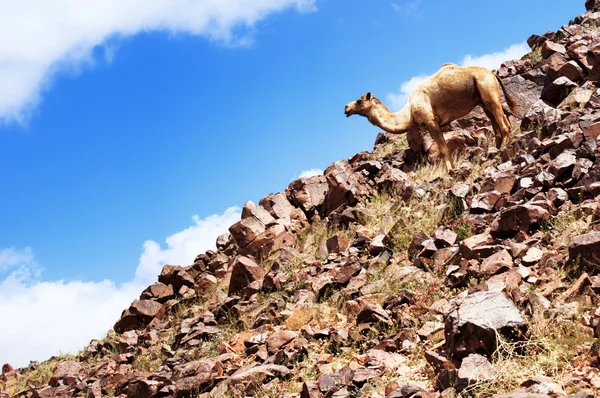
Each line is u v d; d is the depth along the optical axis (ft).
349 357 26.86
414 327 27.02
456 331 21.38
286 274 41.16
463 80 47.75
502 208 33.19
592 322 20.62
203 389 29.48
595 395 17.35
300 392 24.34
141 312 48.06
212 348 35.27
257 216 48.78
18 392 45.39
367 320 28.78
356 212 44.47
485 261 28.60
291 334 30.45
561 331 20.99
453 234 33.58
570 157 33.76
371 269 35.14
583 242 24.32
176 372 31.73
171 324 45.06
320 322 31.96
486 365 19.84
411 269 32.40
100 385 39.09
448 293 28.68
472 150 47.96
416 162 51.62
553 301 23.21
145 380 31.68
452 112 48.91
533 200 32.04
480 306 21.83
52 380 44.21
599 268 23.75
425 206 40.34
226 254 51.70
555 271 25.57
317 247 44.42
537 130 41.55
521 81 52.54
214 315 40.83
